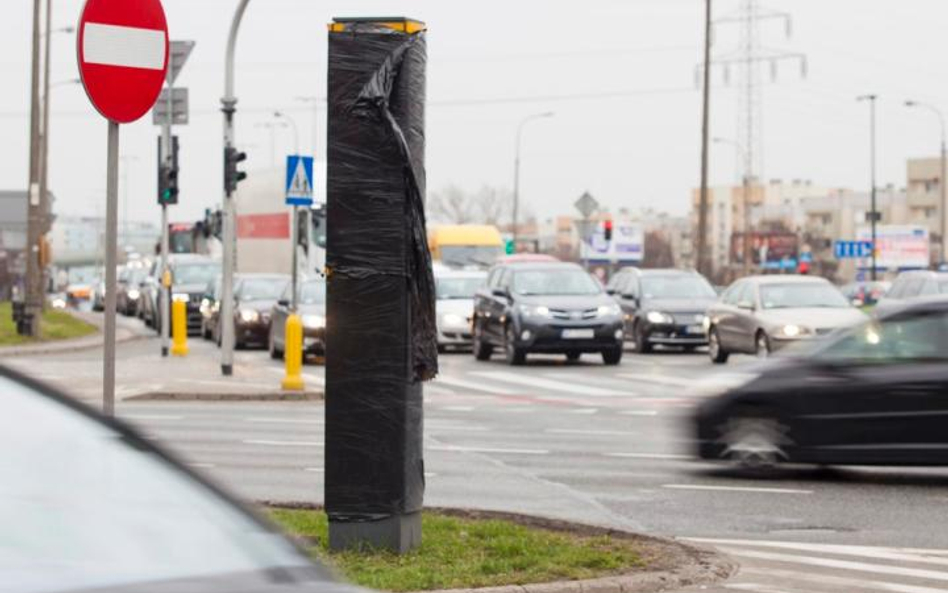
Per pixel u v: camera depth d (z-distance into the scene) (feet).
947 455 57.93
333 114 40.34
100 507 13.29
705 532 49.26
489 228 228.43
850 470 63.62
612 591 38.68
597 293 134.72
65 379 109.70
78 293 399.03
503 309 134.41
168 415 86.74
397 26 40.42
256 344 161.68
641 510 53.57
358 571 38.24
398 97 40.60
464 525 45.32
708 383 62.34
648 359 143.43
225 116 113.91
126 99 36.17
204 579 12.47
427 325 40.52
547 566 39.75
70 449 13.96
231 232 116.37
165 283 143.54
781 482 60.23
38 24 183.21
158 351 160.76
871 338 59.41
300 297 141.38
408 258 40.16
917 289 135.74
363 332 40.14
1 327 193.47
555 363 137.49
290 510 48.91
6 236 513.04
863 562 44.19
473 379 117.60
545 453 69.87
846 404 59.06
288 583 12.73
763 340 124.16
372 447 40.27
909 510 53.57
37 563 12.31
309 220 204.13
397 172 40.06
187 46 135.95
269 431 78.33
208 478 14.57
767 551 45.88
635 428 81.20
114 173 36.91
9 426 13.94
